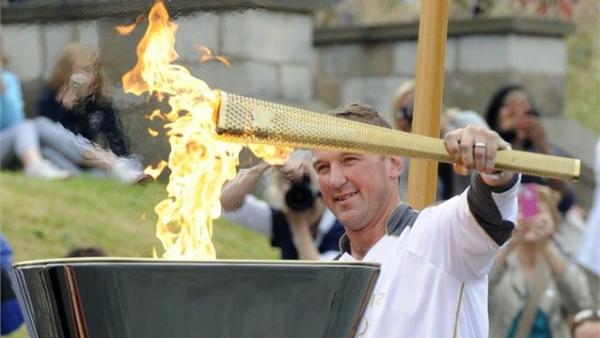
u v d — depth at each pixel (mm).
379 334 6074
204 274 4367
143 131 6465
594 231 13609
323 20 20656
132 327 4375
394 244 6223
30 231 14570
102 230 14297
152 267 4348
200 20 6812
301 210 10625
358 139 4871
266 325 4434
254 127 4645
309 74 17812
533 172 5180
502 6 20109
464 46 19109
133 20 7246
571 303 11680
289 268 4418
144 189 6430
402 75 19438
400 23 19422
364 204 6258
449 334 6016
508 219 5820
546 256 11711
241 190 7785
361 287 4559
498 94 14430
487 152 5145
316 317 4484
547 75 19266
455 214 5961
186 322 4379
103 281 4359
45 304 4465
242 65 10930
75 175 15469
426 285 6066
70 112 6996
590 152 18312
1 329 10797
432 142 5133
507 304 11672
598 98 21156
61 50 9750
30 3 14375
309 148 4797
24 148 15844
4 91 15406
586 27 21500
